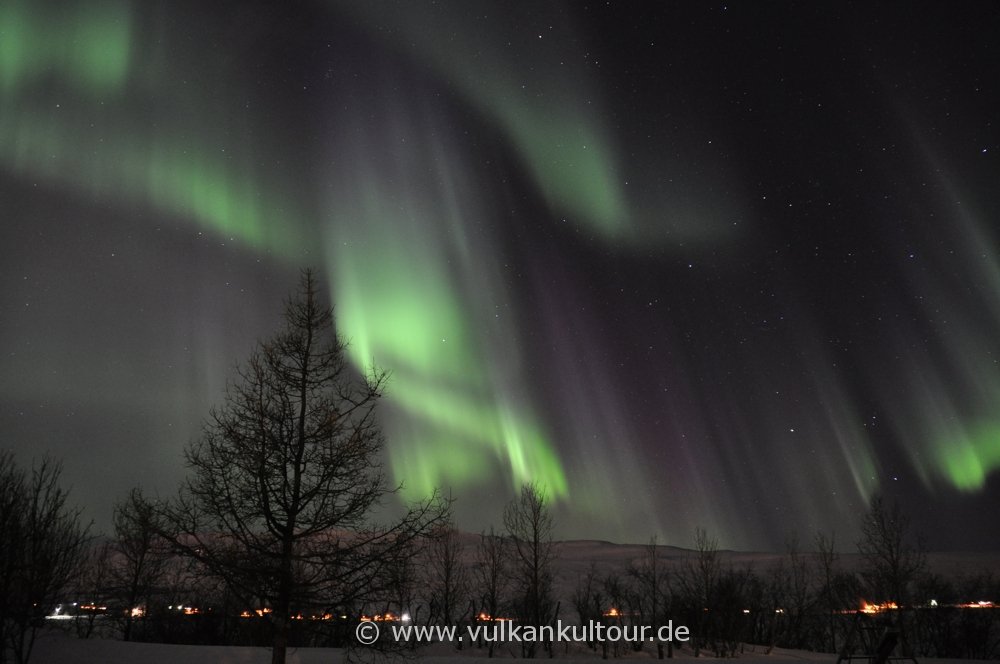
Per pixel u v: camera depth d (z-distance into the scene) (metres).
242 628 33.56
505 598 61.69
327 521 18.67
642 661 41.28
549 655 45.94
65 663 26.48
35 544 23.48
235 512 18.14
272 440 18.62
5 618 23.12
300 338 20.14
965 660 41.72
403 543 18.98
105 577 37.62
